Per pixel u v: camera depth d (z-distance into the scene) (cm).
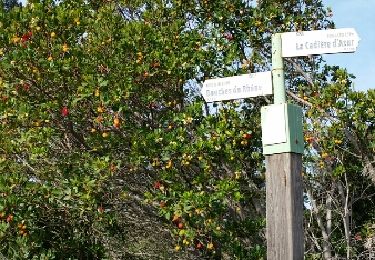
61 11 861
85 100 855
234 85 523
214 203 796
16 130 865
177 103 951
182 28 966
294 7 1111
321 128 942
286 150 489
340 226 1061
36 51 855
